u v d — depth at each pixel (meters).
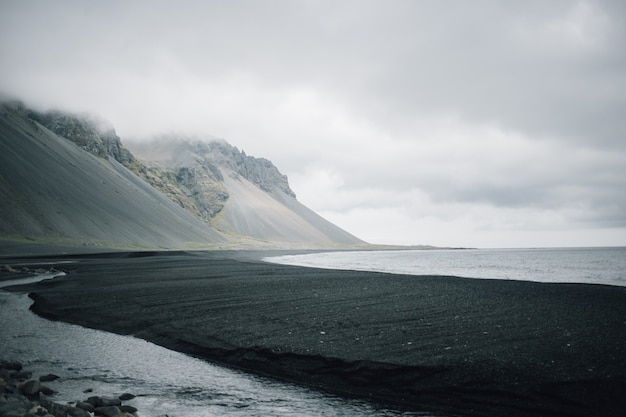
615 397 10.14
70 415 8.85
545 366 11.76
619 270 66.25
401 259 122.19
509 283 31.47
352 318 18.64
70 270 50.88
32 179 142.88
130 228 164.38
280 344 15.13
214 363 14.41
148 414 9.95
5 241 100.75
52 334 18.41
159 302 24.33
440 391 11.27
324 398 11.34
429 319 18.06
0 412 8.32
